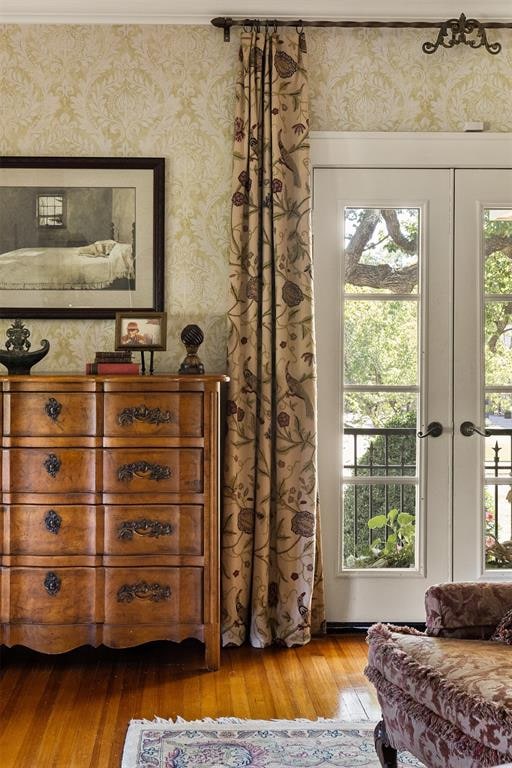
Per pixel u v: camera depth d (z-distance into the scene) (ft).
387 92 11.51
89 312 11.35
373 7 11.28
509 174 11.58
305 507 10.96
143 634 9.71
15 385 9.62
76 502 9.66
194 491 9.73
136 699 8.97
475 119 11.55
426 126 11.53
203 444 9.71
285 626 10.89
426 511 11.59
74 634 9.66
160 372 11.43
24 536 9.66
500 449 11.73
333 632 11.53
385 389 11.69
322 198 11.53
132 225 11.37
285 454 10.94
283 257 10.98
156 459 9.71
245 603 10.96
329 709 8.71
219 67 11.40
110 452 9.67
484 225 11.66
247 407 11.03
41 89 11.35
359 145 11.48
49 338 11.43
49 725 8.27
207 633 9.80
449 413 11.63
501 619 6.90
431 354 11.62
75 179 11.35
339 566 11.57
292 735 8.02
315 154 11.47
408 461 11.69
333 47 11.47
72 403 9.66
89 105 11.39
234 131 11.19
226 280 11.47
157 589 9.72
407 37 11.50
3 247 11.34
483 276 11.64
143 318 10.76
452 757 5.68
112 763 7.45
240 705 8.81
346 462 11.69
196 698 9.01
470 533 11.63
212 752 7.63
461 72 11.51
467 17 11.38
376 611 11.59
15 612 9.64
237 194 11.03
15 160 11.27
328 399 11.58
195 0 11.15
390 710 6.48
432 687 5.92
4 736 8.00
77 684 9.43
